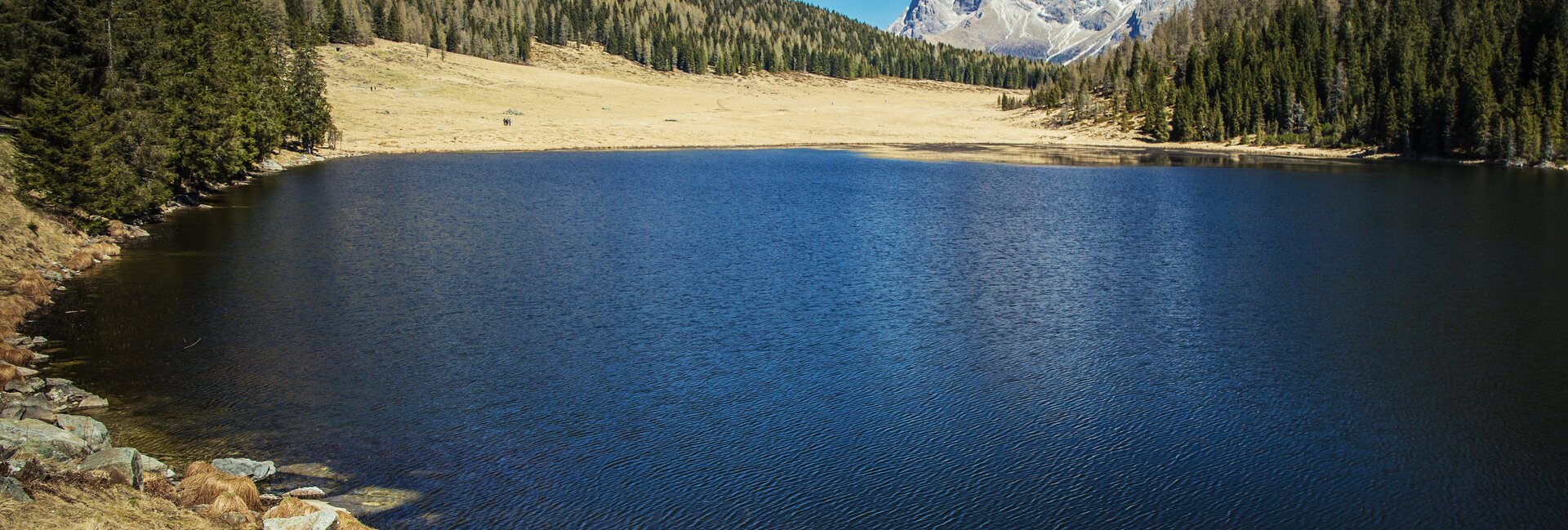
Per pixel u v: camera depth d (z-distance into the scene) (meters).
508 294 33.06
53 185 40.41
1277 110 140.00
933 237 47.22
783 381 24.11
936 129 157.62
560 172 83.19
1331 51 149.00
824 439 20.36
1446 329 29.41
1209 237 47.88
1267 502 17.78
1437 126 113.94
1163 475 18.86
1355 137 126.56
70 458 16.02
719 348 26.88
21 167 40.16
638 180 77.06
